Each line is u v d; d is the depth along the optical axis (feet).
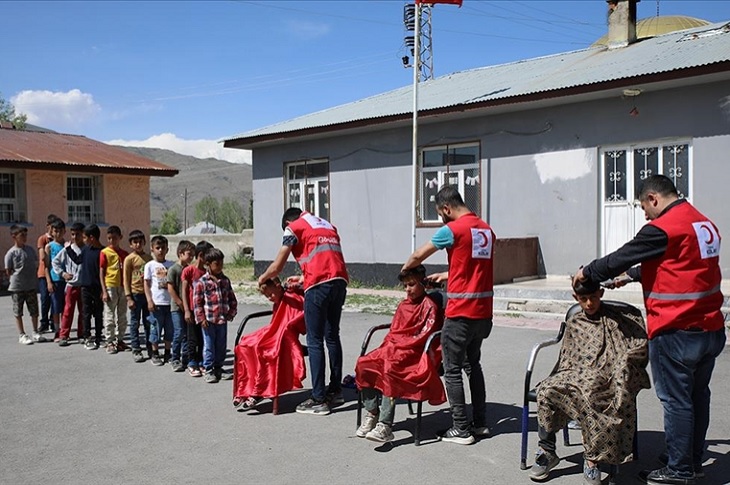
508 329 32.19
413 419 19.22
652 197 14.56
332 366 20.74
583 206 41.55
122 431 18.65
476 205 47.03
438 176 48.98
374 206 52.70
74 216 62.23
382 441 16.79
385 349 17.21
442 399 17.13
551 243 43.09
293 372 20.07
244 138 57.88
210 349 23.86
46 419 19.90
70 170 60.44
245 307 43.70
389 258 51.93
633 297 34.78
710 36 43.01
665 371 13.97
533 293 36.86
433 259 49.16
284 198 59.36
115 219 64.69
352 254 54.49
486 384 22.39
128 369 26.35
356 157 53.67
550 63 51.96
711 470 14.89
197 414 20.13
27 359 28.43
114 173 63.10
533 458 15.96
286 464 15.93
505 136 44.96
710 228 14.06
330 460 16.11
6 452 17.17
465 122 46.93
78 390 23.17
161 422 19.39
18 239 32.01
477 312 16.67
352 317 37.17
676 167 38.17
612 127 40.16
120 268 29.73
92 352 29.86
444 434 17.35
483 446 16.85
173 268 25.76
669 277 13.76
